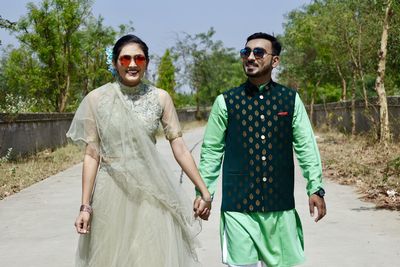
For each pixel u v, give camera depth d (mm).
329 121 31484
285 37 32969
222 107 4262
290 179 4297
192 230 4320
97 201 3998
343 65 27969
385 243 6781
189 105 74875
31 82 30172
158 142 25984
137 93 4059
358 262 6016
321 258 6191
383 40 18562
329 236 7195
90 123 4031
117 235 3969
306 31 25562
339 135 27766
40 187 12391
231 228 4215
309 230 7555
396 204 9109
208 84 61969
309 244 6820
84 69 31797
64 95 30250
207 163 4320
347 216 8406
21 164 16719
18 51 30406
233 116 4242
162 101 4086
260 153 4219
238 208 4207
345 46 22875
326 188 11258
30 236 7570
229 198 4238
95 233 3990
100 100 4012
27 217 8891
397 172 11859
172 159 17266
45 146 22500
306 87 36219
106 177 4008
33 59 30656
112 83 4094
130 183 3949
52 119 23656
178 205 4082
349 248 6590
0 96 20234
